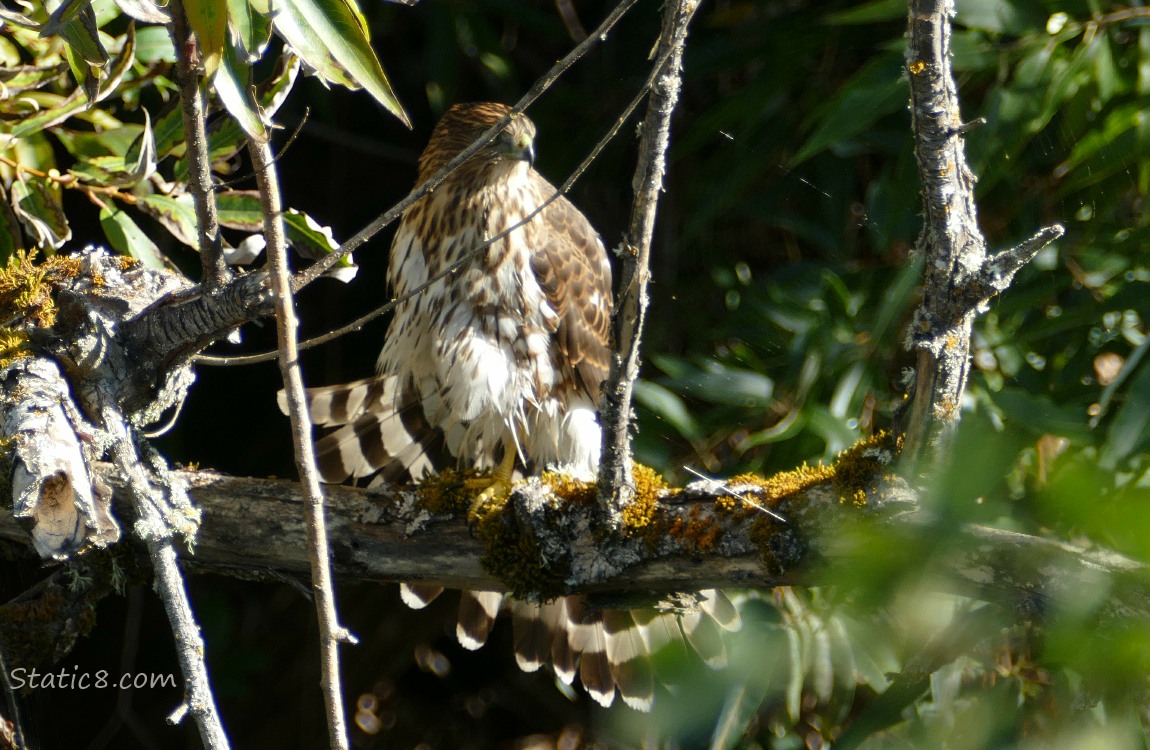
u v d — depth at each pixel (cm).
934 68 444
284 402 779
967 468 289
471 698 1195
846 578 310
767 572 566
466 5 988
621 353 520
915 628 336
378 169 1138
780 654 412
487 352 770
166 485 574
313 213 1120
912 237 885
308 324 1127
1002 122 777
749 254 1006
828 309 793
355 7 498
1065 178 871
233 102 464
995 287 465
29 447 475
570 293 798
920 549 298
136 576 632
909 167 819
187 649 475
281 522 625
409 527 623
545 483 609
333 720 478
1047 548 459
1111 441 603
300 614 1159
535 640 728
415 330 798
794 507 555
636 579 594
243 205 705
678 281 996
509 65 1006
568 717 1163
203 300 523
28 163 697
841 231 909
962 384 501
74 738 1124
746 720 589
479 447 822
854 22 843
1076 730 396
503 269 777
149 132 580
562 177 1013
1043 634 456
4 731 615
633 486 576
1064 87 775
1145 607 398
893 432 540
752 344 884
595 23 1063
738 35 964
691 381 810
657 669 369
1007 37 861
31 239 763
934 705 662
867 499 539
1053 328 781
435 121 1117
